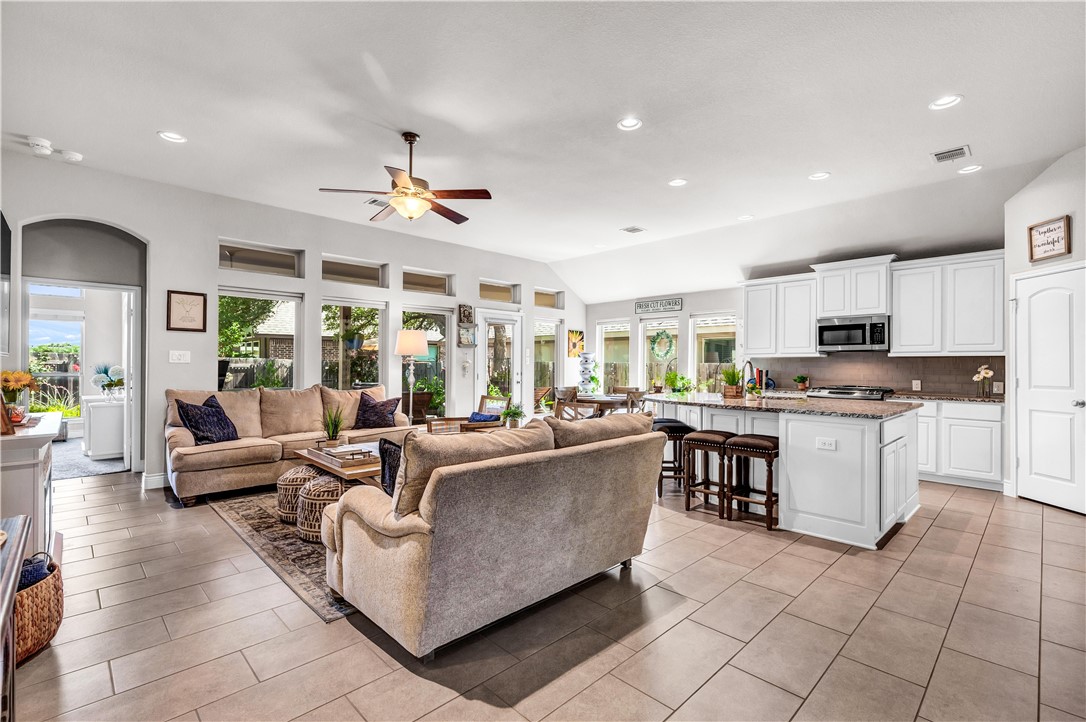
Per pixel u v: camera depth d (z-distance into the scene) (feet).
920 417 17.69
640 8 7.80
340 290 20.10
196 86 10.18
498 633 7.77
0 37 8.56
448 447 6.76
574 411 17.65
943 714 6.01
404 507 6.69
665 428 15.29
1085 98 10.41
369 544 7.46
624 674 6.78
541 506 7.66
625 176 14.90
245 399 17.13
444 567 6.67
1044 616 8.25
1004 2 7.61
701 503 14.69
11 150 13.53
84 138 12.75
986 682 6.59
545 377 28.50
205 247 16.88
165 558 10.43
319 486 11.50
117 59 9.27
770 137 12.30
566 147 12.91
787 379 22.53
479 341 24.81
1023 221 14.79
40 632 6.99
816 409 11.92
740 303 24.72
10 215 13.74
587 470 8.23
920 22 8.08
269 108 11.05
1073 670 6.83
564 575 8.45
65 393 26.37
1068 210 13.37
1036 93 10.21
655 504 14.57
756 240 20.65
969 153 13.21
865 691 6.43
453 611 6.94
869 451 11.17
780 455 12.53
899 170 14.38
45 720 5.82
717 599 8.88
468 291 24.07
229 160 14.07
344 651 7.25
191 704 6.12
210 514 13.34
